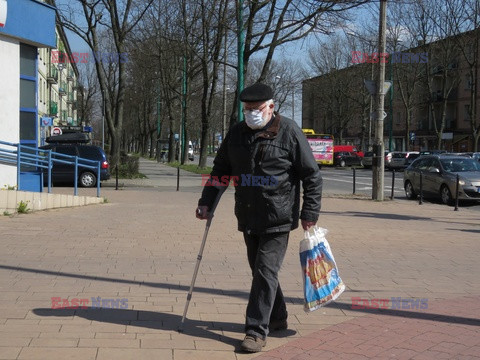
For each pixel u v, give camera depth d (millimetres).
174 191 18844
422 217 12570
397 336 4402
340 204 15289
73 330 4293
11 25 12984
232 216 11688
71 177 20125
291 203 4117
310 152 4109
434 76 49781
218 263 7004
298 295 5641
